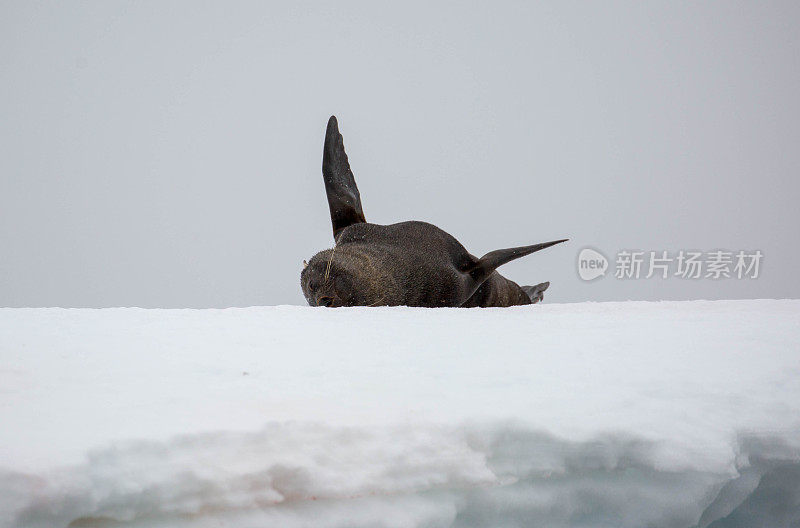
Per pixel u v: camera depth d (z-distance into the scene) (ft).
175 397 41.39
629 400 44.29
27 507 31.73
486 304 113.70
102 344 52.90
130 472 33.96
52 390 42.01
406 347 54.95
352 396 42.88
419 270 97.71
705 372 49.14
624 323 65.92
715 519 45.70
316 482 36.65
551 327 63.98
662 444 40.96
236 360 49.83
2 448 33.55
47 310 68.64
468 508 40.52
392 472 37.70
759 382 47.67
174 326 60.75
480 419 40.32
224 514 35.37
